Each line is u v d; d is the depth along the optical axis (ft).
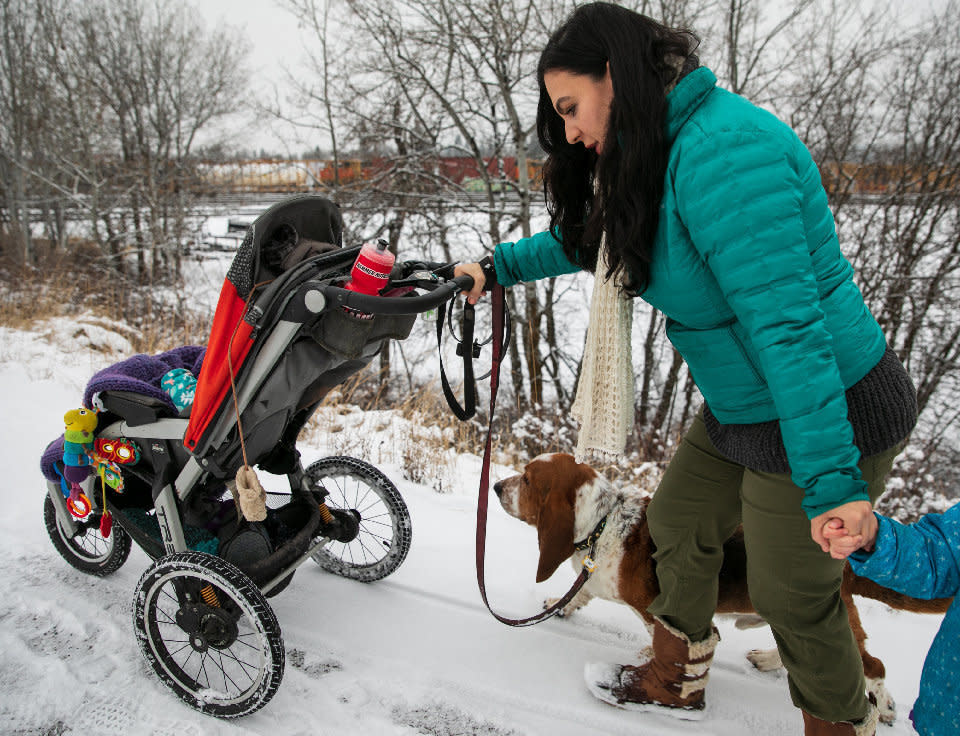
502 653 9.28
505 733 7.90
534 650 9.39
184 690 8.01
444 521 13.21
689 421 46.19
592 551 8.86
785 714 8.39
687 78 5.67
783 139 5.33
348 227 46.73
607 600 9.79
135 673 8.50
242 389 7.54
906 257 44.91
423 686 8.57
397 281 7.43
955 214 45.37
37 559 10.98
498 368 8.50
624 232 5.96
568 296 55.77
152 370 9.50
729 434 6.66
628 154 5.66
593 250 7.55
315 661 8.93
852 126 43.32
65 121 63.00
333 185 48.39
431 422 20.99
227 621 7.94
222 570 7.50
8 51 53.72
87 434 8.93
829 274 5.78
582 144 7.14
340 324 6.97
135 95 69.67
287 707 8.07
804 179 5.49
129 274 62.59
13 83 53.98
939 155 45.06
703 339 6.24
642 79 5.54
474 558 11.77
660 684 8.13
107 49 69.62
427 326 42.63
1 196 57.26
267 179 82.99
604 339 7.72
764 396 6.13
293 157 49.62
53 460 9.84
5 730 7.50
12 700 7.89
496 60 40.01
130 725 7.69
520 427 22.00
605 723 8.09
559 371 52.95
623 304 7.52
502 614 10.19
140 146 70.03
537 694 8.53
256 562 8.57
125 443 9.00
